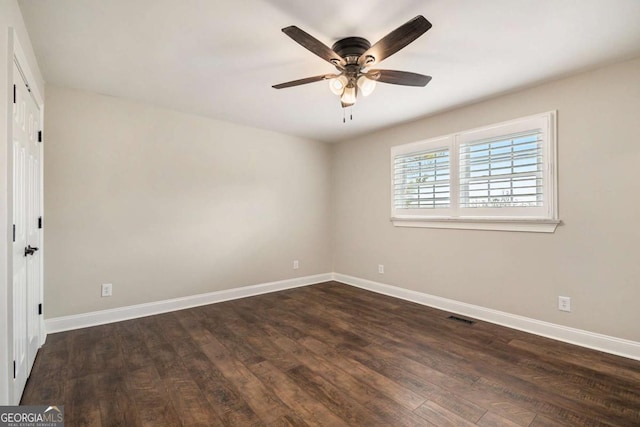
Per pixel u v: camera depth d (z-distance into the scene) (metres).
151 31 1.94
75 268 2.85
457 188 3.33
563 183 2.61
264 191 4.19
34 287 2.27
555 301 2.65
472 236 3.23
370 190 4.36
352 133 4.37
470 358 2.31
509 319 2.93
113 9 1.72
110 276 3.03
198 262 3.61
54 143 2.74
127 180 3.12
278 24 1.87
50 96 2.73
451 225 3.39
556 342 2.58
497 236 3.03
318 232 4.82
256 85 2.76
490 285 3.08
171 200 3.41
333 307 3.56
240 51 2.19
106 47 2.12
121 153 3.09
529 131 2.79
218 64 2.38
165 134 3.35
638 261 2.26
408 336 2.72
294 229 4.53
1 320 1.42
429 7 1.71
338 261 4.91
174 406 1.74
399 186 3.96
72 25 1.87
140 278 3.21
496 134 3.01
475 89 2.81
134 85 2.76
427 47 2.12
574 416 1.65
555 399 1.80
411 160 3.80
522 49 2.14
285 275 4.43
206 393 1.86
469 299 3.25
